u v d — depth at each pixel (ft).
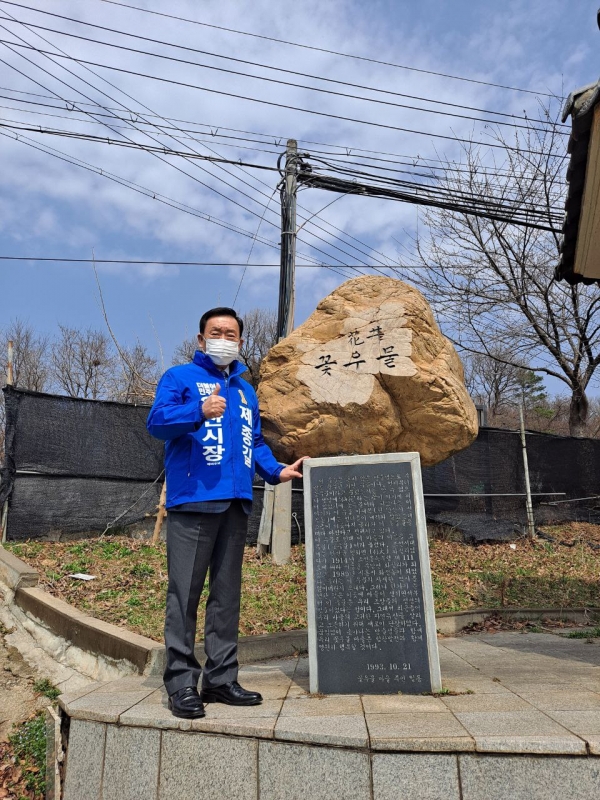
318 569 12.25
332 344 14.74
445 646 17.69
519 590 25.16
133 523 27.30
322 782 8.68
